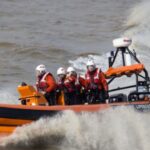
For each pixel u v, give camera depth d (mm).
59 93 32156
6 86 40938
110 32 66875
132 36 64125
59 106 30062
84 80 32625
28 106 29438
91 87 32281
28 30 63281
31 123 29344
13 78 43844
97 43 59969
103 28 68938
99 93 32531
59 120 29719
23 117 29203
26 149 29797
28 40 57531
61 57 52031
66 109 29938
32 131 29406
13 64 48281
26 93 31250
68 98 32125
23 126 29266
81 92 32531
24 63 49031
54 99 31906
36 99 30969
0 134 29078
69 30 65688
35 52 52562
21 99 31516
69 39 60844
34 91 31344
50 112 29656
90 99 32344
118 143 30297
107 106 30891
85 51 55031
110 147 30125
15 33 60969
